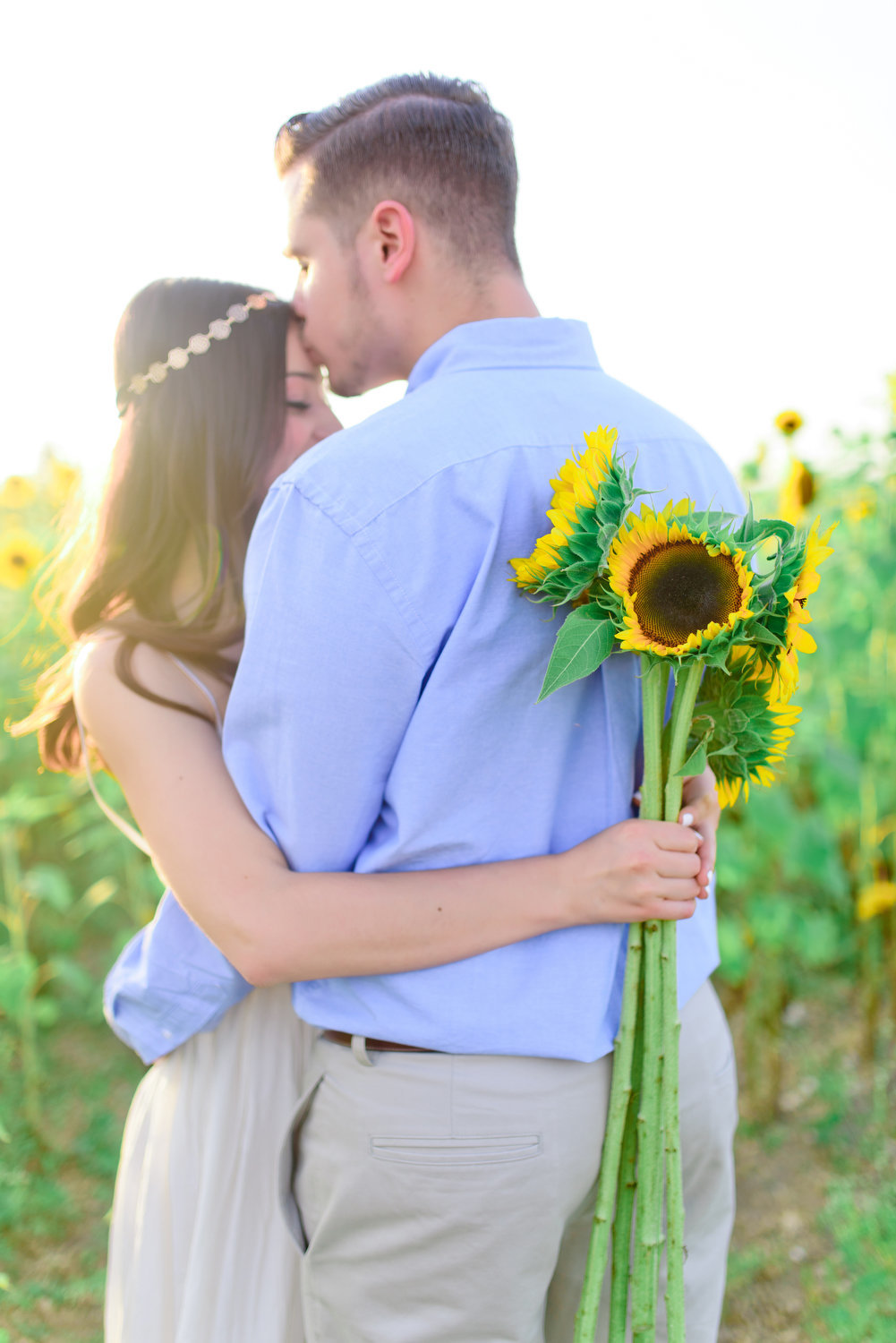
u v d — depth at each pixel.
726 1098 1.42
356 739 1.15
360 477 1.12
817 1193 2.66
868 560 2.86
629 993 1.19
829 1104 2.97
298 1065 1.50
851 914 3.54
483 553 1.13
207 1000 1.44
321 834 1.20
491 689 1.15
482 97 1.36
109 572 1.58
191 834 1.26
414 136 1.30
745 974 3.08
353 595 1.11
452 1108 1.18
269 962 1.20
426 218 1.32
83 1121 3.14
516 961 1.20
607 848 1.17
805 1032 3.30
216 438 1.60
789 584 1.08
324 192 1.36
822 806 3.51
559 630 1.14
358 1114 1.22
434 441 1.14
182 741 1.35
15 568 3.61
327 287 1.39
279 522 1.14
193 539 1.58
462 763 1.16
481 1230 1.20
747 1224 2.60
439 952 1.17
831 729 3.24
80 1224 2.75
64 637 1.81
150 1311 1.49
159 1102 1.53
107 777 3.55
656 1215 1.21
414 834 1.18
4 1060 3.39
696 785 1.38
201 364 1.61
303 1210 1.33
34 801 3.60
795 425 2.71
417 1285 1.23
